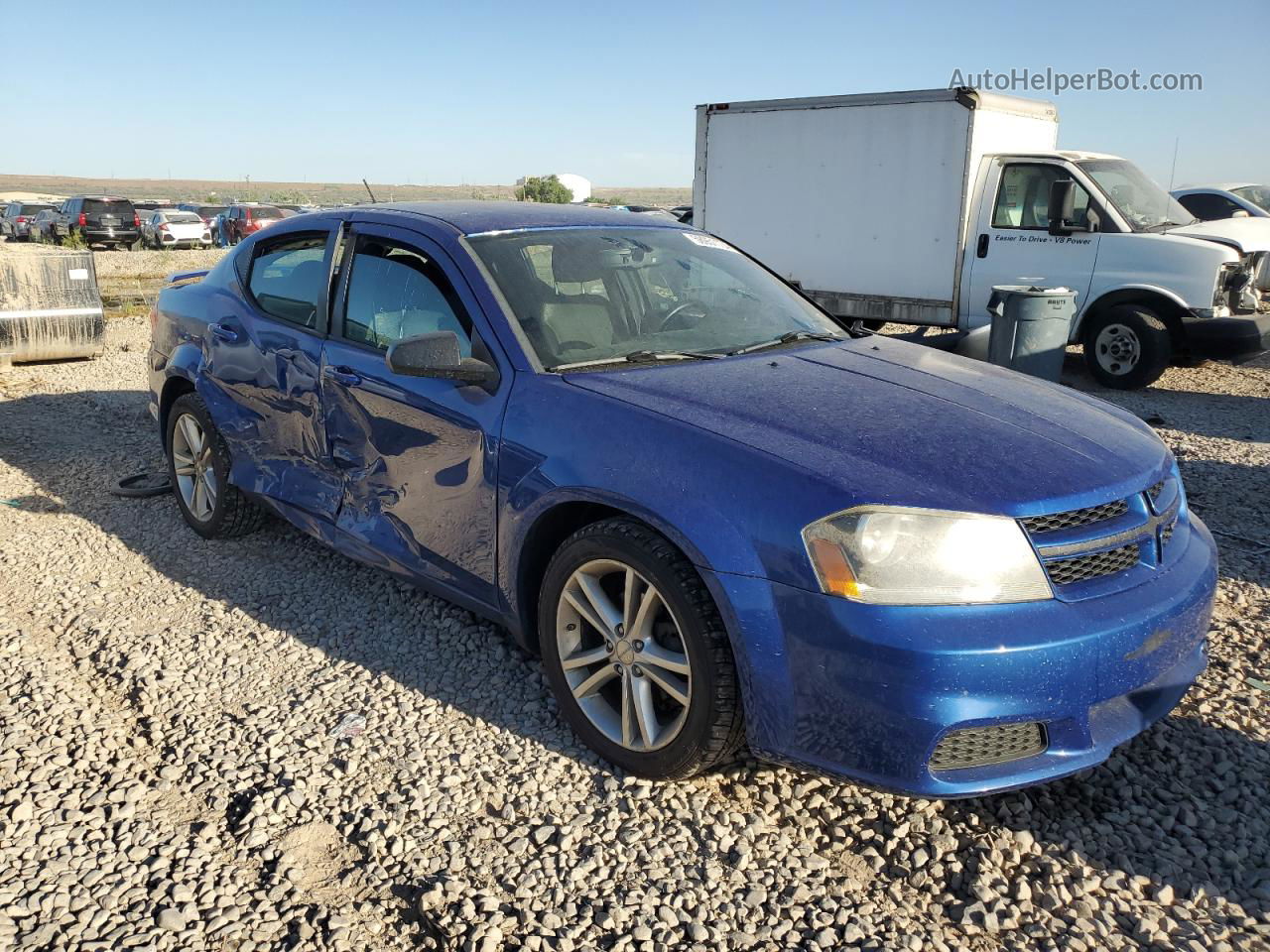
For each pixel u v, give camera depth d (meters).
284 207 43.09
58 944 2.29
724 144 11.70
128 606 4.23
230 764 3.03
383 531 3.75
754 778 2.97
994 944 2.34
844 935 2.35
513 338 3.29
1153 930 2.36
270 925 2.37
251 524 4.93
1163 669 2.65
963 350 7.86
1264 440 7.31
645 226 4.20
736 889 2.51
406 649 3.79
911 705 2.35
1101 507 2.64
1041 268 9.59
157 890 2.48
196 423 4.93
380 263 3.88
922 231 10.26
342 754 3.09
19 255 10.05
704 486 2.65
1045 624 2.41
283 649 3.81
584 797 2.88
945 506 2.46
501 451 3.15
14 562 4.74
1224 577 4.50
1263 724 3.26
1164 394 9.29
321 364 3.94
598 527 2.90
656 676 2.84
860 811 2.83
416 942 2.34
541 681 3.54
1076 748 2.52
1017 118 10.30
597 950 2.30
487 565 3.29
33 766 3.02
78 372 9.96
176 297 5.23
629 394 3.01
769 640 2.52
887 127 10.29
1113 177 9.70
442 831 2.72
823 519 2.46
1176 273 8.93
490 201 4.29
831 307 11.12
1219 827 2.76
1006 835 2.71
